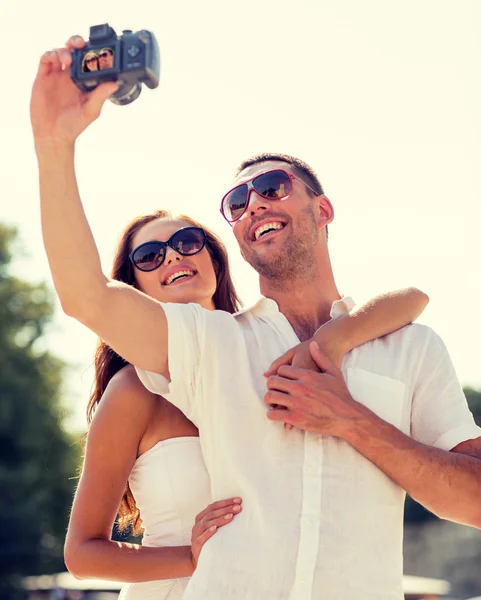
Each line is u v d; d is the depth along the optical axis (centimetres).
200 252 420
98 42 243
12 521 2556
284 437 273
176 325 281
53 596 2427
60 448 2753
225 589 257
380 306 311
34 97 249
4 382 2766
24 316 2969
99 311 261
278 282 322
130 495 385
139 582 323
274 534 260
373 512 269
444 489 274
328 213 344
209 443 282
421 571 4009
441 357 307
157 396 347
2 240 3045
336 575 258
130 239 428
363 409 273
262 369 291
